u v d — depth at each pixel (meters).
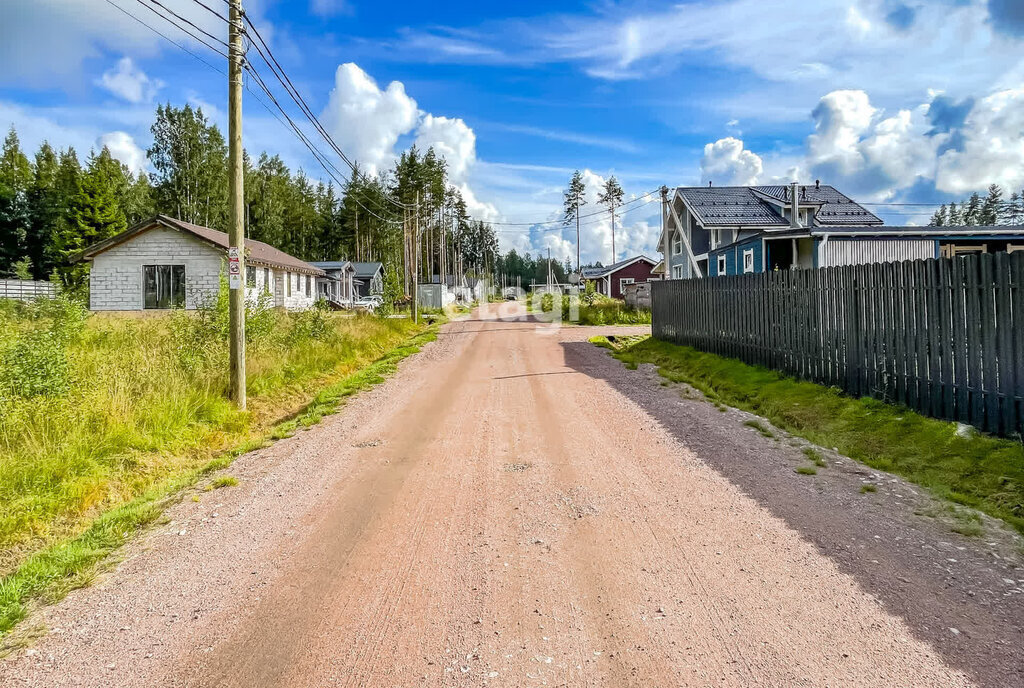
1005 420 5.60
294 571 3.85
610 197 79.81
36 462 5.62
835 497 4.80
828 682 2.60
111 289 23.42
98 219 40.19
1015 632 2.92
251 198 60.47
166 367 8.97
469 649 2.93
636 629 3.06
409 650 2.94
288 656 2.93
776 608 3.22
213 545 4.32
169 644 3.08
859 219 28.86
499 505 4.88
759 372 10.55
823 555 3.81
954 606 3.18
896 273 7.16
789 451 6.14
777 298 10.35
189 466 6.70
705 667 2.73
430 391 10.32
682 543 4.06
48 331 9.14
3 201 45.09
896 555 3.78
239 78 9.05
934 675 2.62
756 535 4.15
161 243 23.44
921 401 6.74
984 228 15.70
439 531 4.40
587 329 24.05
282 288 29.23
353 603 3.42
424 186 58.34
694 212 27.88
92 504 5.42
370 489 5.38
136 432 6.81
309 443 7.16
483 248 118.56
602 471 5.68
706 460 5.91
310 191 81.19
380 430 7.63
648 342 17.56
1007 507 4.45
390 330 21.69
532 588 3.52
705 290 13.98
